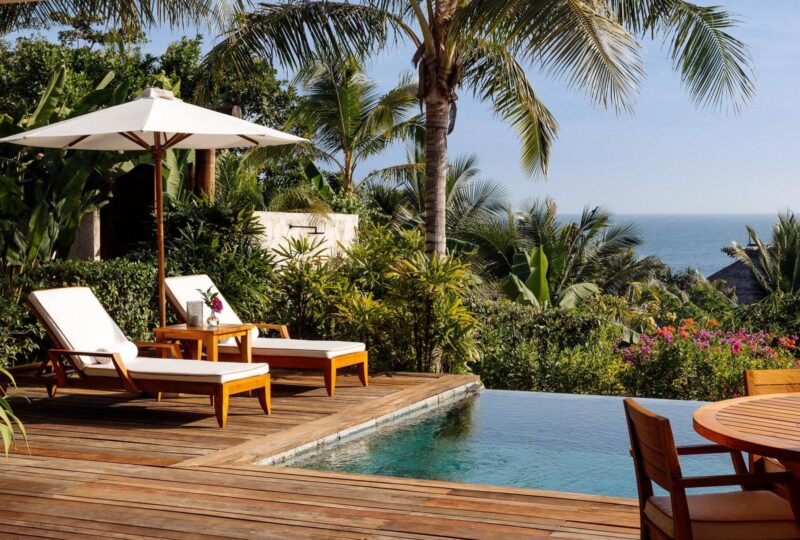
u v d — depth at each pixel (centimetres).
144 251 1045
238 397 793
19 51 1953
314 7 1098
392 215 2362
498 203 2375
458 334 979
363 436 689
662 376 1081
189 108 784
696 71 1021
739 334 1161
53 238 1029
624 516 435
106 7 1102
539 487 555
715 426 321
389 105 2030
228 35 1115
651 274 2420
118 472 525
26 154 1053
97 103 1108
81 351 684
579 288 1705
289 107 2408
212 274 1047
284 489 489
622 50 896
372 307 1002
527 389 1117
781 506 312
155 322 995
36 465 541
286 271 1095
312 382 876
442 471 589
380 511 446
